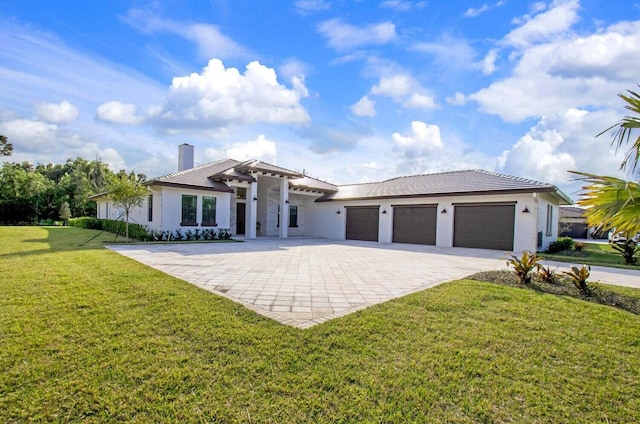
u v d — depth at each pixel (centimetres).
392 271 859
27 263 793
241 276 730
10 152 2441
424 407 250
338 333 384
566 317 460
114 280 616
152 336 361
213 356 319
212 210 1769
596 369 317
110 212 2417
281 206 2053
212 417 231
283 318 438
